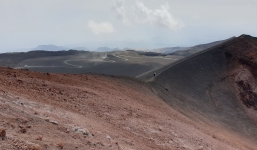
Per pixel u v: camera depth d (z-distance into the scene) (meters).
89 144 9.92
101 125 13.74
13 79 16.00
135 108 20.86
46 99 14.45
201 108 39.06
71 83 20.92
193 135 19.84
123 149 11.28
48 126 10.14
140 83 35.19
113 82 29.16
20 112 10.48
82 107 15.77
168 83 41.41
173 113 26.91
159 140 15.56
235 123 38.84
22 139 7.95
